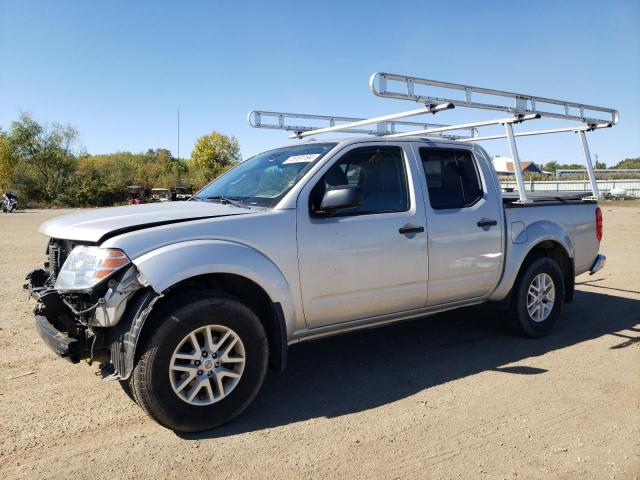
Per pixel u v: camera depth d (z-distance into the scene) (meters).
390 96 3.95
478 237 4.49
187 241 3.15
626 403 3.56
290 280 3.49
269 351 3.56
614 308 6.27
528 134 6.52
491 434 3.13
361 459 2.86
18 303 6.38
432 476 2.70
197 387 3.11
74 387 3.84
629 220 19.12
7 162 44.09
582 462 2.82
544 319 5.09
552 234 5.04
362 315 3.94
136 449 2.96
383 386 3.88
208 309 3.09
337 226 3.71
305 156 4.01
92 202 45.28
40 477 2.68
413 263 4.08
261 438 3.09
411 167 4.23
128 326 2.97
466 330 5.32
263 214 3.46
